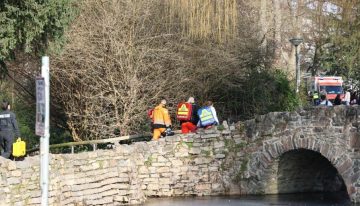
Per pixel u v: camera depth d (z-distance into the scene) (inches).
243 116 987.3
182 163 764.0
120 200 689.0
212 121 782.5
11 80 949.2
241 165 769.6
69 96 883.4
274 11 1187.3
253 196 754.2
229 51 939.3
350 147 691.4
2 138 626.2
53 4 599.5
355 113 687.7
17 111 1032.2
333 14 1219.9
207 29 861.2
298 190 796.6
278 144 746.2
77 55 817.5
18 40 606.5
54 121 951.6
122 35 835.4
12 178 553.6
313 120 719.1
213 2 877.8
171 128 842.2
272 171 763.4
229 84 945.5
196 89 935.7
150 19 877.2
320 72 1529.3
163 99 817.5
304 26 1494.8
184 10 862.5
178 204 685.3
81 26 821.9
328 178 827.4
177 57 872.3
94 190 664.4
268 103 1003.9
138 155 741.3
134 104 834.2
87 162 662.5
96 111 850.1
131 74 830.5
